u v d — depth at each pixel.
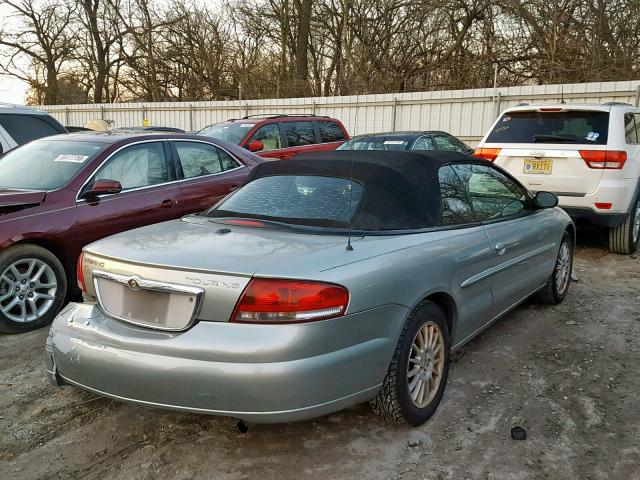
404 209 3.33
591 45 18.89
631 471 2.78
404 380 2.99
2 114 7.10
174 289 2.64
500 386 3.69
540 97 14.88
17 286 4.60
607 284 6.03
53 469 2.83
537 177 6.98
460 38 22.25
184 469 2.82
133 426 3.24
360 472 2.79
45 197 4.81
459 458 2.90
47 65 31.58
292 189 3.55
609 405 3.43
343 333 2.63
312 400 2.56
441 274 3.25
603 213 6.65
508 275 4.15
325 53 26.02
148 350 2.62
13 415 3.36
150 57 28.31
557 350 4.27
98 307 3.00
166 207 5.59
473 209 3.90
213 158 6.29
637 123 7.54
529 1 20.05
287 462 2.88
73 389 3.68
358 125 17.77
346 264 2.75
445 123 16.39
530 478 2.73
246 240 2.98
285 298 2.52
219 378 2.49
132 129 6.70
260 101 19.20
